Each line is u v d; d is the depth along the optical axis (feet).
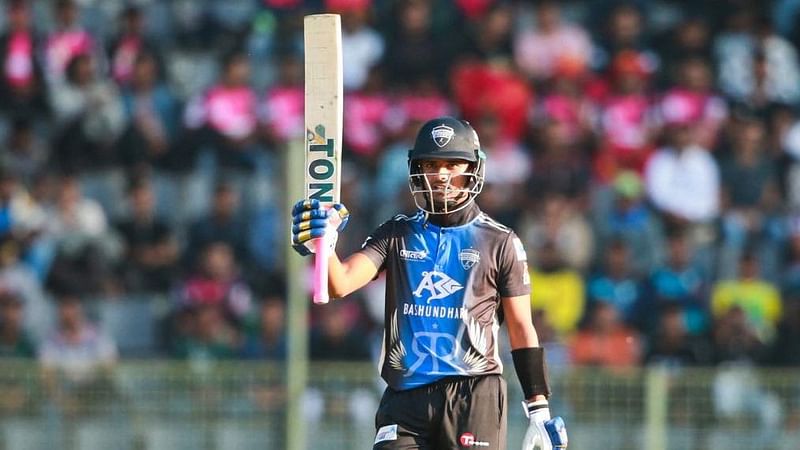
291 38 191.83
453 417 74.59
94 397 130.52
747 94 194.18
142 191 167.22
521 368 75.41
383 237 76.64
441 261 75.56
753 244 172.96
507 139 179.01
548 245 163.22
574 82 186.39
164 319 157.58
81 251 162.20
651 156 179.52
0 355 152.05
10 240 162.50
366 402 131.34
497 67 184.24
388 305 76.07
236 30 193.16
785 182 181.37
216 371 130.62
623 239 166.91
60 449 129.90
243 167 176.55
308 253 72.95
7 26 186.60
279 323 152.97
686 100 187.62
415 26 188.75
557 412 132.05
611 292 161.07
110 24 195.00
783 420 133.08
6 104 183.73
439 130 75.15
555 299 160.76
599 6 201.77
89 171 176.45
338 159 73.77
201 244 165.17
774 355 157.07
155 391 130.72
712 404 132.67
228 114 179.32
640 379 132.36
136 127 178.60
